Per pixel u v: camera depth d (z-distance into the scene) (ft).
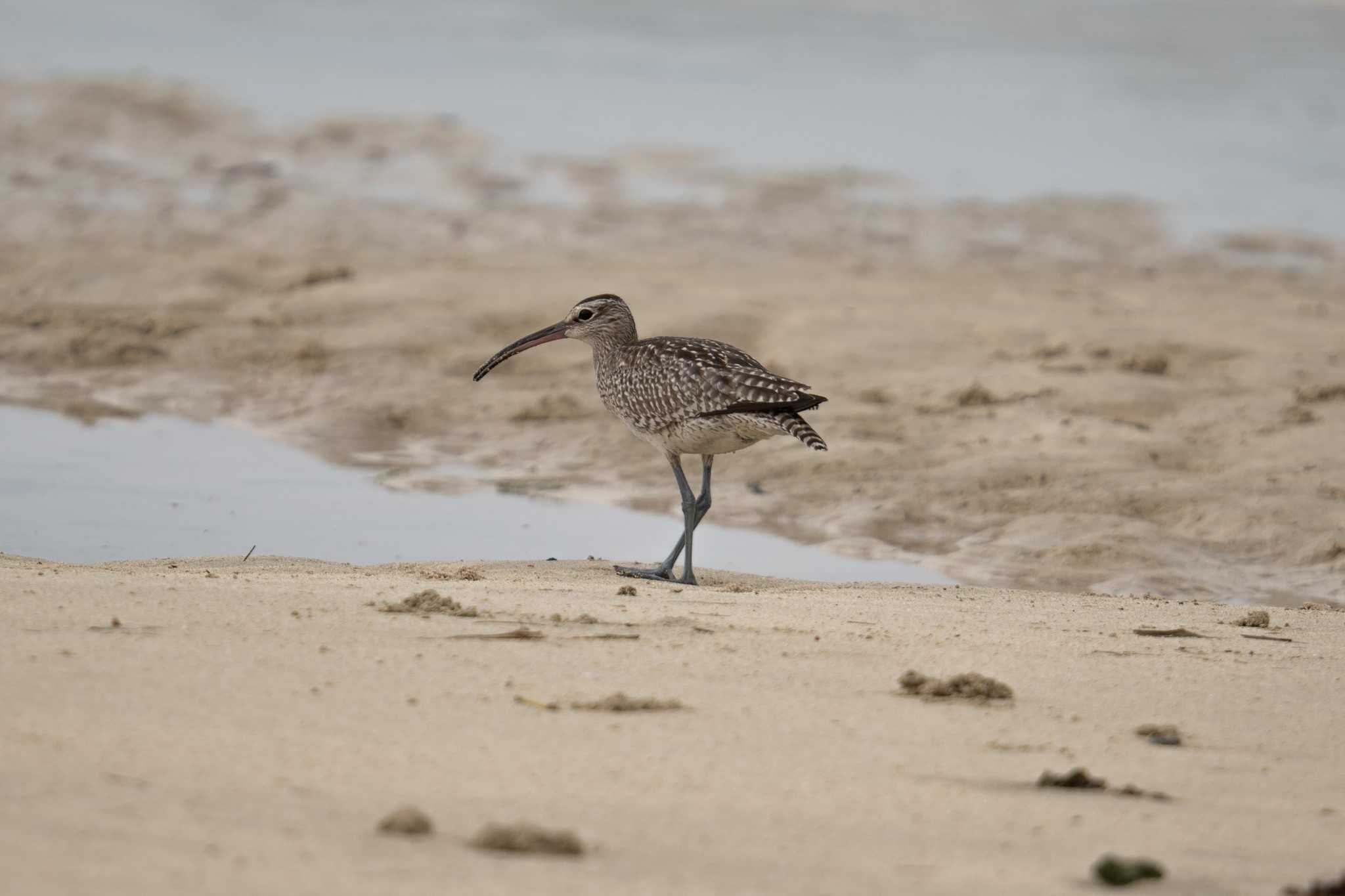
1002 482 53.57
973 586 44.83
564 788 20.31
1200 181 111.75
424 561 43.09
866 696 26.25
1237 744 24.98
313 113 121.70
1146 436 57.77
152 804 18.37
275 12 165.89
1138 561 47.14
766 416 41.29
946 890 17.62
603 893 16.61
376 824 18.25
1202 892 18.15
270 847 17.17
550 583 37.60
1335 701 27.81
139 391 66.28
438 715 23.25
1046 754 23.56
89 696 22.88
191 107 120.98
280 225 94.94
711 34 164.76
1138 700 27.35
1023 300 78.74
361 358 69.72
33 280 80.59
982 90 142.31
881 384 64.49
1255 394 62.39
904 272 86.43
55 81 124.88
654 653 28.25
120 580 31.76
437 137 116.47
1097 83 146.61
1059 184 109.70
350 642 27.35
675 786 20.72
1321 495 51.62
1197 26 171.73
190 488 53.06
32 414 62.59
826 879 17.70
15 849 16.57
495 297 76.95
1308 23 172.76
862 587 40.45
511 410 63.93
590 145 116.26
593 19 170.40
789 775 21.57
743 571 45.42
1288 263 92.73
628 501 54.19
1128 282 85.56
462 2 177.06
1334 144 124.16
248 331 72.64
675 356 43.19
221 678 24.39
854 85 142.61
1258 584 46.37
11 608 28.09
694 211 100.07
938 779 21.91
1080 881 18.25
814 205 102.58
